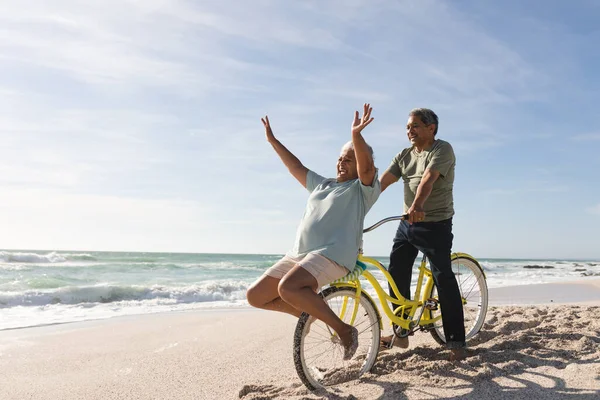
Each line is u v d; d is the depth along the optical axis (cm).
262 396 301
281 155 364
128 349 471
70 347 483
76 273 1875
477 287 434
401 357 363
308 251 306
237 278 1856
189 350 462
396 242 388
